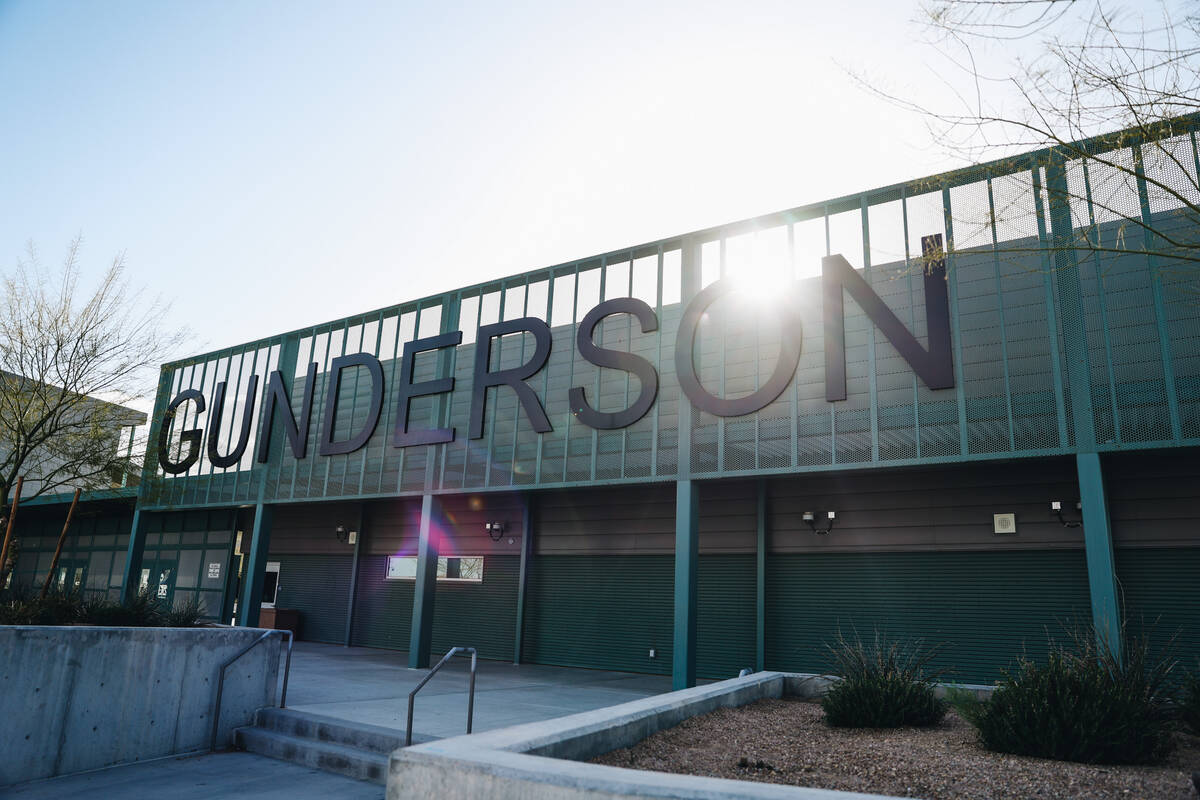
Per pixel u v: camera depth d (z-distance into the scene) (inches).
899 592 519.2
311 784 275.9
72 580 1016.2
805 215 520.1
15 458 531.8
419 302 703.1
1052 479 480.1
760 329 521.3
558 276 625.9
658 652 601.9
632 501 646.5
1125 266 406.6
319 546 850.1
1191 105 213.5
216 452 808.3
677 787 137.1
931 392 444.8
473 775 153.3
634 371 549.6
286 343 793.6
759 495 578.6
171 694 313.6
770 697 350.6
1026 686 239.1
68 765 276.5
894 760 217.5
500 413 615.2
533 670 615.2
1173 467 440.1
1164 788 183.9
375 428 685.3
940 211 457.1
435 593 691.4
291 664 582.2
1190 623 421.1
